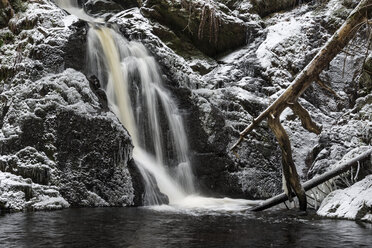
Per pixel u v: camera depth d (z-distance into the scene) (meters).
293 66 16.66
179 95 14.13
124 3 19.80
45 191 9.91
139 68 14.08
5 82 13.05
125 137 11.07
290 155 9.34
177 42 17.78
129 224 7.88
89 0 19.61
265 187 13.48
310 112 15.20
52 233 6.96
